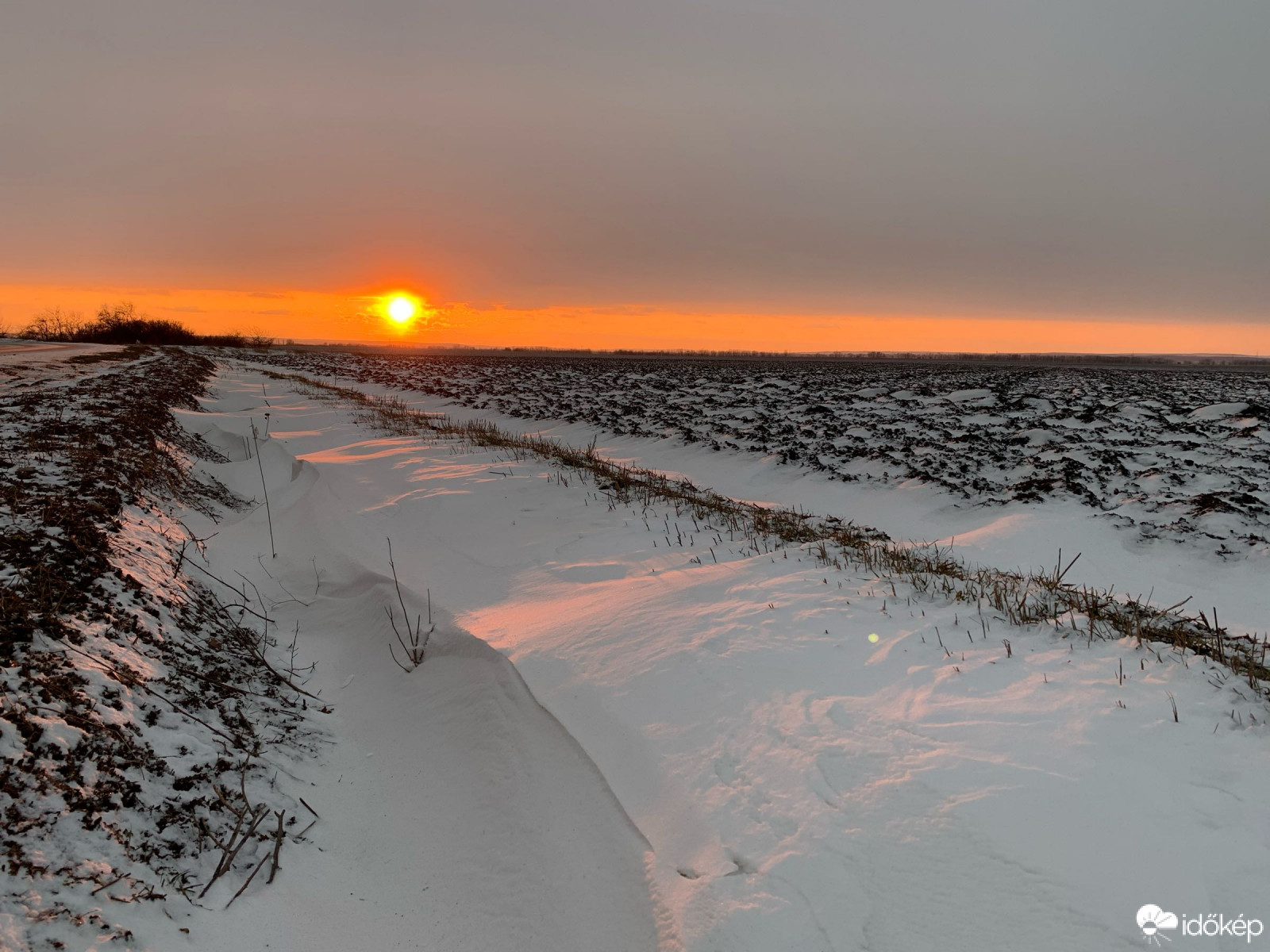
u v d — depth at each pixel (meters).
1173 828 3.07
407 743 5.09
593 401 34.25
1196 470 15.21
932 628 5.40
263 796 4.15
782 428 23.38
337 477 12.57
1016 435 20.69
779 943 2.82
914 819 3.31
